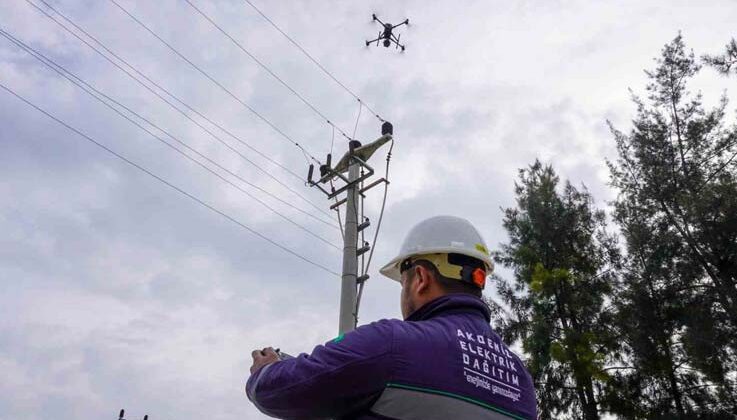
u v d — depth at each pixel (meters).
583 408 22.39
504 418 1.83
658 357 22.02
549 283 24.27
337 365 1.69
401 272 2.28
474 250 2.22
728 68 24.69
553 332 23.83
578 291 24.83
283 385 1.76
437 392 1.71
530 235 27.00
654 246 23.94
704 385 22.06
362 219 12.92
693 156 26.03
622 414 21.86
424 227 2.30
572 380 23.30
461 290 2.15
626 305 23.39
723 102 26.69
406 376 1.70
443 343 1.83
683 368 22.69
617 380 22.78
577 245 26.42
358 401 1.71
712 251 21.95
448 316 2.01
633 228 25.06
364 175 13.48
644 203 25.78
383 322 1.85
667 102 27.59
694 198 22.66
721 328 20.25
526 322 24.78
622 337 23.52
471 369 1.83
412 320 2.12
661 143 26.48
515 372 2.02
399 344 1.75
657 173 25.69
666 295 23.05
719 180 23.89
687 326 21.22
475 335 1.97
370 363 1.69
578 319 24.39
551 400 22.92
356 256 12.37
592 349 22.72
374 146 13.55
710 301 21.89
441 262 2.19
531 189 28.44
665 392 22.34
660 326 22.14
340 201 13.34
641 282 23.91
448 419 1.69
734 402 20.41
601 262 25.94
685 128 26.72
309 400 1.72
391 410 1.67
